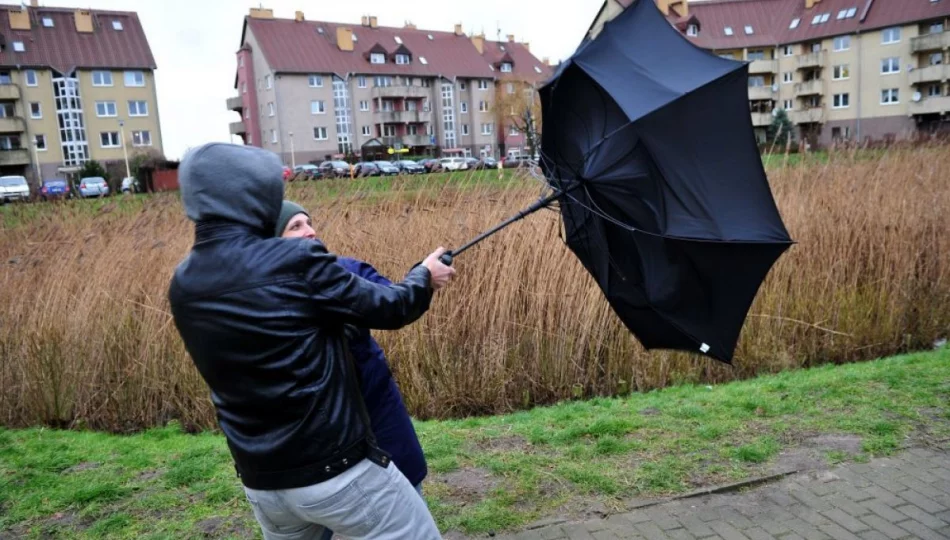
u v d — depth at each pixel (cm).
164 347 587
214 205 188
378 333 579
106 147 5525
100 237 695
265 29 5950
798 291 665
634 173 262
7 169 5225
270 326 179
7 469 445
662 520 338
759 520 334
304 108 5881
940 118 4872
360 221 659
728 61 280
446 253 233
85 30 5522
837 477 371
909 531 319
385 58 6259
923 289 709
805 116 5353
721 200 261
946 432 417
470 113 6669
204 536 346
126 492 399
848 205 715
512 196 652
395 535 195
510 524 342
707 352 277
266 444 184
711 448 414
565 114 281
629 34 289
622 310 297
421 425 503
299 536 209
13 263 662
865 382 514
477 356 585
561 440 440
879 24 5025
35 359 596
